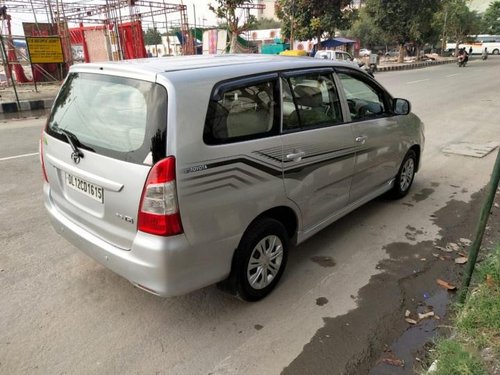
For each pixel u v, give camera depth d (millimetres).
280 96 3068
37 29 19953
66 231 3100
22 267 3631
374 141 4133
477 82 19609
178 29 31859
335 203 3791
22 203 5027
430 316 3012
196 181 2502
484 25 76062
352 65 4012
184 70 2633
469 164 6668
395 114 4586
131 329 2885
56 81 19953
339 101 3711
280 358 2629
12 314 3020
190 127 2473
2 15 19281
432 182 5828
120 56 21172
